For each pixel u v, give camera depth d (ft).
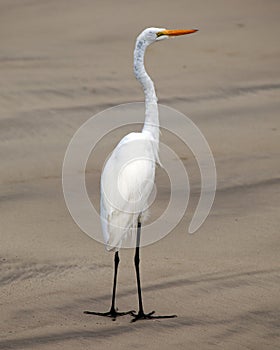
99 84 63.26
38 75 64.64
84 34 77.20
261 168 49.42
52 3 87.76
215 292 33.99
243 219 42.34
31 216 42.80
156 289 34.53
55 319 31.53
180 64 69.82
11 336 29.86
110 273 36.42
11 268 36.47
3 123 55.01
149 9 85.76
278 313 31.76
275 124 57.21
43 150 51.93
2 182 47.26
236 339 29.60
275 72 68.18
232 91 63.36
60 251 38.52
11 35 76.54
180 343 29.27
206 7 86.74
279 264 36.83
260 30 79.66
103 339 29.63
